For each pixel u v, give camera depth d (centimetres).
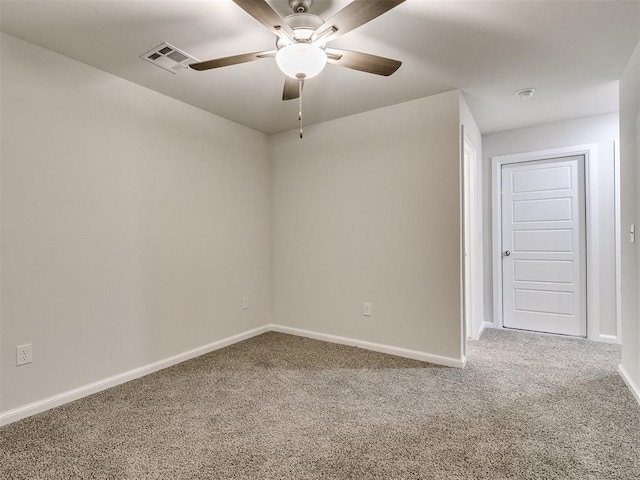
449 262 281
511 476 152
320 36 166
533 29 196
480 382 249
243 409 213
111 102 248
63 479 153
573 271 364
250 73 248
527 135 379
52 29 194
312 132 359
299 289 372
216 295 329
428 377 259
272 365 285
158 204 279
